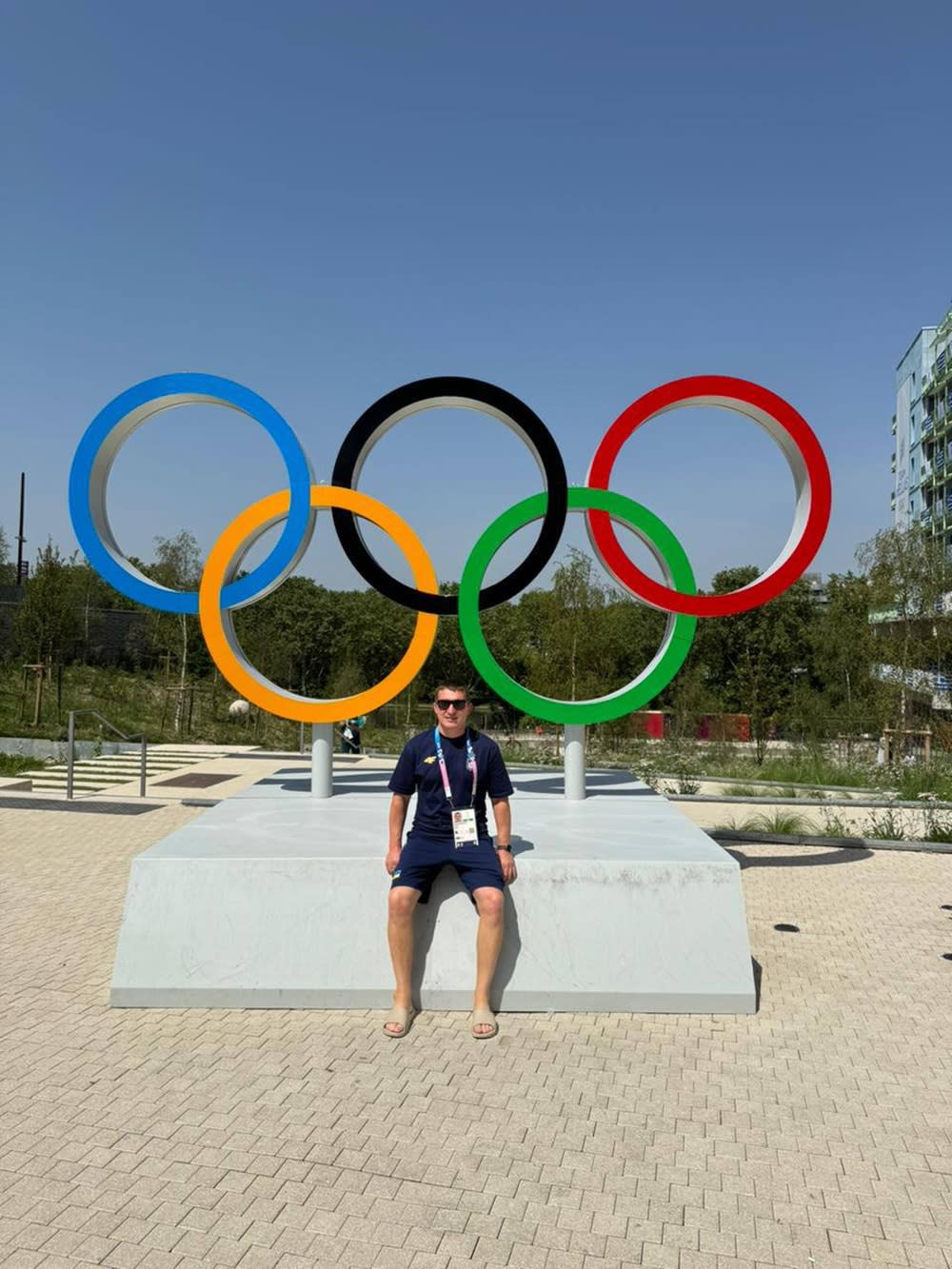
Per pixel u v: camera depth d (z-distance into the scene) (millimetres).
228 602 6461
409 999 4277
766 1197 2855
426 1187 2859
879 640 19656
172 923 4504
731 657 33781
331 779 6852
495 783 4492
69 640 21969
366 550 6516
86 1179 2875
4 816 10000
